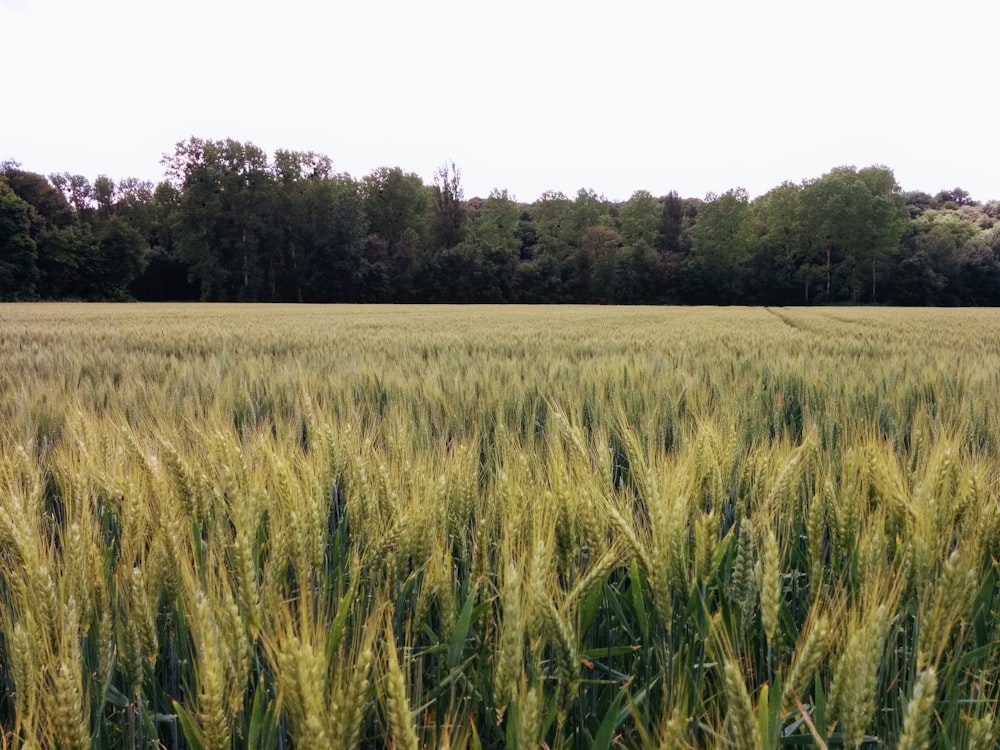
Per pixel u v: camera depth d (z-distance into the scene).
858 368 7.68
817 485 2.59
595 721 1.88
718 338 14.76
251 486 2.26
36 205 78.00
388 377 6.53
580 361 8.62
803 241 87.88
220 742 1.30
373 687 1.65
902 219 83.69
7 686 1.86
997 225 93.56
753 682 1.78
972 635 2.01
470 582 2.10
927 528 1.98
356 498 2.32
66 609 1.62
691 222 112.94
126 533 2.14
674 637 1.94
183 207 74.56
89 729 1.55
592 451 3.16
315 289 80.50
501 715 1.57
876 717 1.79
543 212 99.31
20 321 25.34
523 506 2.29
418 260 87.19
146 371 8.20
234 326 21.73
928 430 4.14
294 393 5.73
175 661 1.96
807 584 2.44
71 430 3.26
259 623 1.64
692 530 2.27
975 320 28.64
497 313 40.09
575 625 1.87
